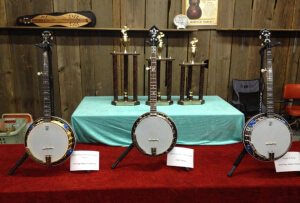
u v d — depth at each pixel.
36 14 3.01
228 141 2.27
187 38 3.25
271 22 3.27
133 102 2.51
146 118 1.73
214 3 3.15
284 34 3.32
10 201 1.52
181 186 1.58
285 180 1.65
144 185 1.58
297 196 1.62
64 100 3.33
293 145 2.14
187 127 2.21
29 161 1.89
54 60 3.20
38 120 1.69
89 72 3.28
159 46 2.50
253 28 3.20
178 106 2.47
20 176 1.68
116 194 1.56
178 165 1.78
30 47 3.15
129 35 3.21
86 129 2.17
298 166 1.74
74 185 1.58
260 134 1.68
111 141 2.22
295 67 3.43
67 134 1.68
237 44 3.31
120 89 3.36
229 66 3.37
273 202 1.63
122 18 3.16
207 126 2.22
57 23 3.03
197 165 1.86
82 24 3.05
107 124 2.18
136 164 1.87
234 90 3.31
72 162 1.73
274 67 3.43
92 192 1.55
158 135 1.75
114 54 2.44
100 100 2.74
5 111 3.30
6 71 3.19
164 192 1.58
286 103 3.42
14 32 3.09
